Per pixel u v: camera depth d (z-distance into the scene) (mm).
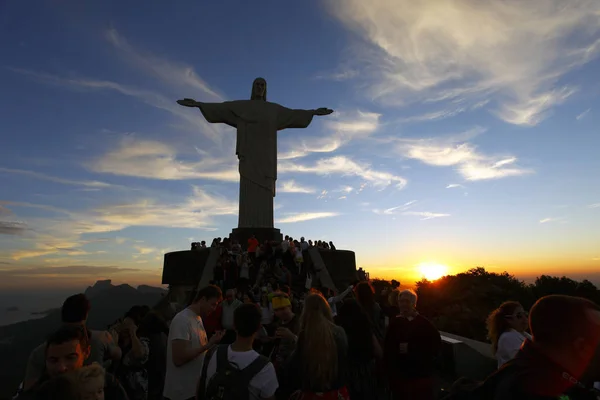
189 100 28047
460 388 2496
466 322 36406
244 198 27578
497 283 38875
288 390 4301
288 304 5402
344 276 23750
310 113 29219
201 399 3869
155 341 6574
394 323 5742
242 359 3775
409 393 5348
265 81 29922
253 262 21469
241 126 28188
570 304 2189
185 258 22516
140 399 6035
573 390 2078
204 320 9141
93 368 2461
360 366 5070
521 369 2201
